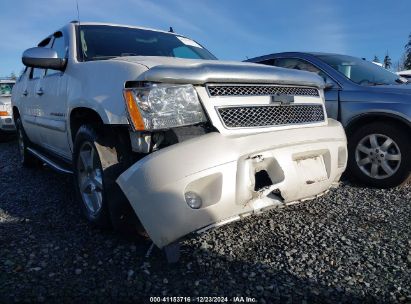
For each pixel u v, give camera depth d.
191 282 2.23
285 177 2.46
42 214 3.36
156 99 2.26
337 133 3.02
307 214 3.35
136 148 2.38
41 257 2.51
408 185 4.35
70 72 3.37
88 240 2.78
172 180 2.14
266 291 2.15
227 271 2.36
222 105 2.39
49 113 3.91
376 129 4.20
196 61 2.78
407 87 4.25
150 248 2.54
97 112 2.60
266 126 2.52
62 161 4.11
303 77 2.91
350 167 4.43
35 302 2.01
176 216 2.14
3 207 3.59
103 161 2.62
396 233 2.96
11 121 8.36
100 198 2.86
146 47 3.81
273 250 2.64
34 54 3.35
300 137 2.62
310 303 2.04
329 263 2.47
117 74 2.57
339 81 4.60
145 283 2.21
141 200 2.20
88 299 2.05
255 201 2.40
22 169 5.43
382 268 2.41
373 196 3.93
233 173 2.25
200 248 2.64
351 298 2.09
